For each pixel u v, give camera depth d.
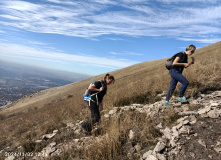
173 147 2.46
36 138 4.58
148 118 3.70
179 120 3.21
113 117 4.11
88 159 2.67
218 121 2.74
